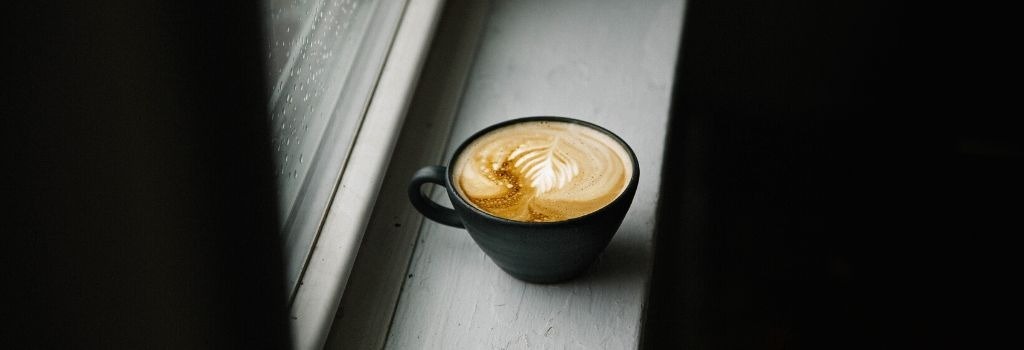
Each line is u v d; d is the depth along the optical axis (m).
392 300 0.77
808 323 1.46
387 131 0.84
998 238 1.64
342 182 0.79
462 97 0.95
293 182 0.76
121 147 0.50
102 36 0.46
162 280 0.54
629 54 1.01
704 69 1.57
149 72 0.51
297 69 0.75
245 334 0.61
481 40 1.02
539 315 0.76
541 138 0.78
